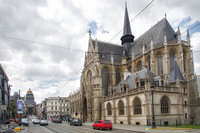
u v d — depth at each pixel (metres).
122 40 97.75
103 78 82.31
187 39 65.31
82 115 90.50
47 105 174.00
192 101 56.94
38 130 40.81
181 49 61.53
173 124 46.16
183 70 59.91
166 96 46.94
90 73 89.69
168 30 68.75
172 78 53.34
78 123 56.66
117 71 85.38
